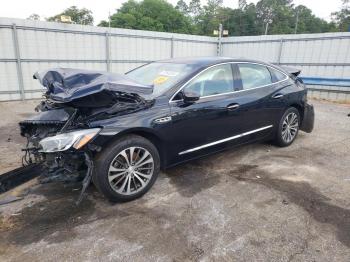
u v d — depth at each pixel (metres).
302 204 3.36
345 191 3.69
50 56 11.16
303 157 4.86
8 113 8.56
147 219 3.05
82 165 3.21
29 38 10.54
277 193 3.61
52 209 3.21
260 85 4.71
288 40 13.68
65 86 3.12
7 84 10.48
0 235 2.78
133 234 2.81
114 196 3.24
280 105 4.94
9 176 3.13
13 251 2.57
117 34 12.63
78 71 3.29
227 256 2.52
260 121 4.68
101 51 12.43
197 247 2.63
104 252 2.56
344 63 12.15
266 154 4.96
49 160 3.23
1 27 9.90
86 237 2.76
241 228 2.91
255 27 67.50
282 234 2.82
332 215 3.15
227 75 4.25
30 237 2.75
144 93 3.23
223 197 3.50
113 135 3.08
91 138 2.96
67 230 2.86
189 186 3.77
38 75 3.63
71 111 3.24
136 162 3.37
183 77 3.79
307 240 2.73
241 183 3.87
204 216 3.11
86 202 3.36
